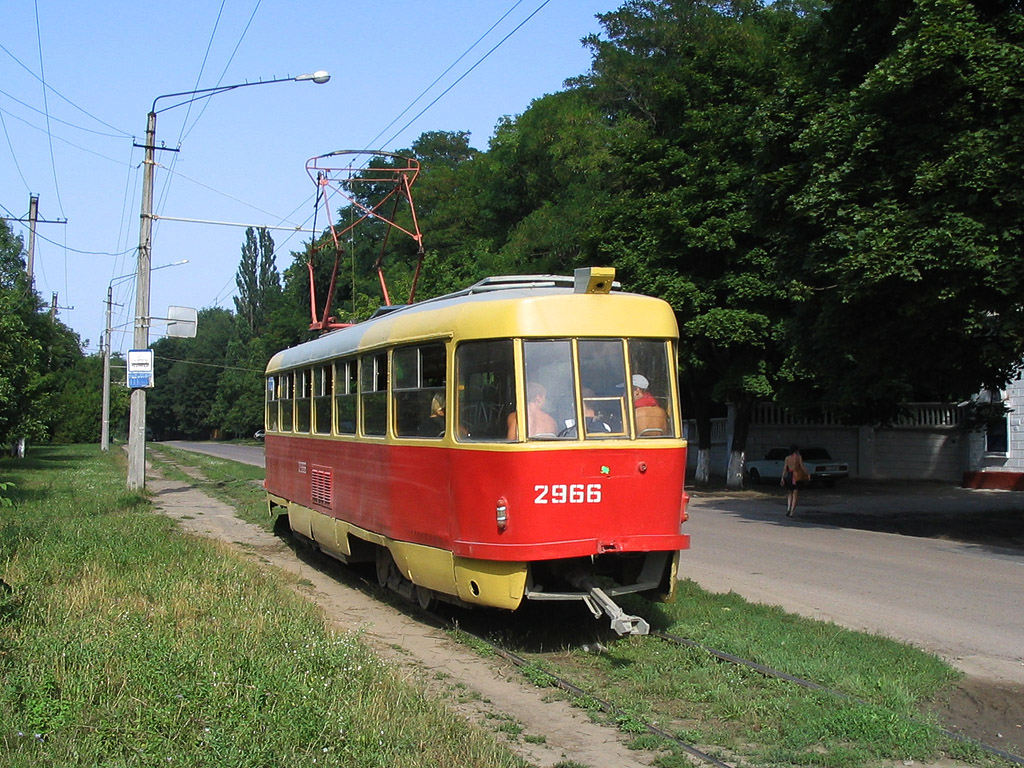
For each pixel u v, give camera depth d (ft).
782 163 59.62
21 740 17.17
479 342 27.73
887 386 59.31
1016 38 47.70
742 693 22.66
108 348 176.86
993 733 20.49
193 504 75.92
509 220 154.81
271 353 237.86
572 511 26.68
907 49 47.24
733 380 81.25
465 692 23.30
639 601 32.50
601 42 129.08
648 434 28.04
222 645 23.45
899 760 18.72
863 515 68.69
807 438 107.34
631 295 28.89
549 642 28.35
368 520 34.45
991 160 44.73
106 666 21.30
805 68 61.77
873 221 48.60
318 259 187.52
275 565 43.65
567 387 27.22
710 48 90.12
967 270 45.91
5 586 27.89
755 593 36.19
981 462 91.45
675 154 87.61
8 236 129.08
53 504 65.21
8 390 80.23
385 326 33.65
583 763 18.74
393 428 32.22
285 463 48.88
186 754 16.79
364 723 18.63
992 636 29.22
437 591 29.53
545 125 137.59
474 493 27.20
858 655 25.72
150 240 79.46
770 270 69.56
